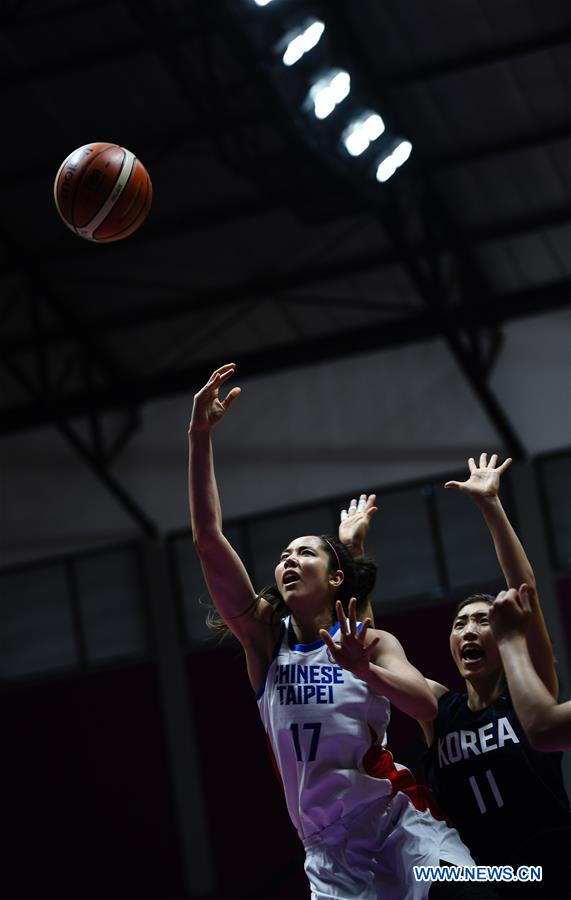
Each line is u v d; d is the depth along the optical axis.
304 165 11.73
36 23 11.53
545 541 14.80
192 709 15.90
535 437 15.07
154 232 13.77
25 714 16.39
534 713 2.62
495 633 2.79
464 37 11.56
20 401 15.99
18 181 13.20
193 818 15.63
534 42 11.46
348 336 15.13
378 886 3.67
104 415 16.42
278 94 10.41
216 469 16.19
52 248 14.11
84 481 16.61
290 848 15.24
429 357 15.70
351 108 11.52
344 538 4.47
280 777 3.85
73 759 16.12
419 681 3.53
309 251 14.25
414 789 3.75
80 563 16.55
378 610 15.23
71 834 15.93
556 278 14.37
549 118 12.45
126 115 12.61
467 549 15.14
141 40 11.72
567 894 3.64
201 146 12.88
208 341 15.42
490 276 14.43
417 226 14.13
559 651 14.50
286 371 16.27
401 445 15.64
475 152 12.77
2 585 16.72
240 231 13.91
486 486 3.65
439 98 12.25
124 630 16.31
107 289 14.73
